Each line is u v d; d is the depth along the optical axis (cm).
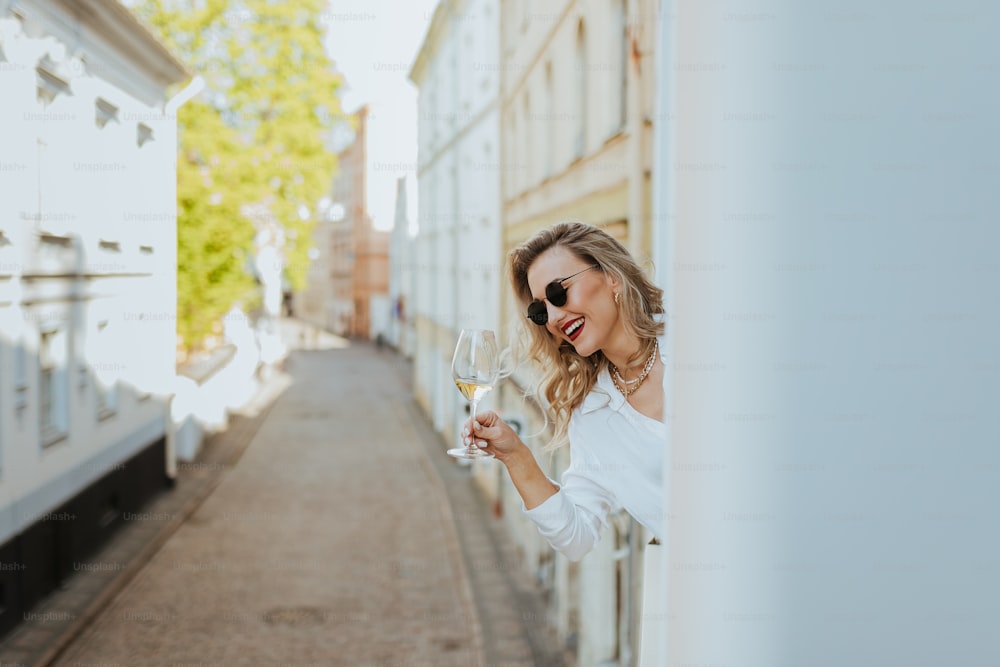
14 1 786
